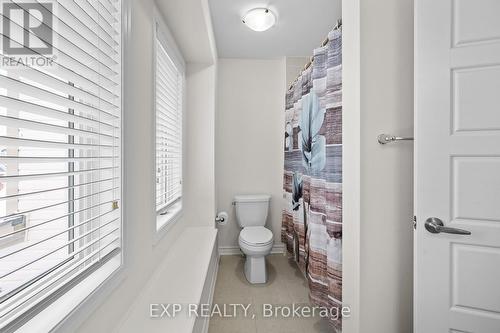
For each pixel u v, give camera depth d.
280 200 3.06
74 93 0.72
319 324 1.72
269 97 3.04
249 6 1.99
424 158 1.10
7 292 0.57
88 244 0.77
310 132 2.00
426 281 1.11
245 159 3.03
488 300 1.04
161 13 1.54
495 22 1.02
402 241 1.24
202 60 2.35
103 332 0.84
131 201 1.03
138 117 1.12
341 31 1.48
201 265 1.55
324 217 1.73
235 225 3.02
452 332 1.08
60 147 0.64
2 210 0.66
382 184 1.23
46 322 0.60
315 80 1.80
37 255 0.74
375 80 1.21
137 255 1.13
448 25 1.07
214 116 2.45
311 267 1.77
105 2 0.86
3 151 0.68
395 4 1.22
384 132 1.22
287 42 2.61
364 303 1.22
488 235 1.03
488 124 1.03
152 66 1.32
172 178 2.01
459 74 1.06
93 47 0.78
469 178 1.05
